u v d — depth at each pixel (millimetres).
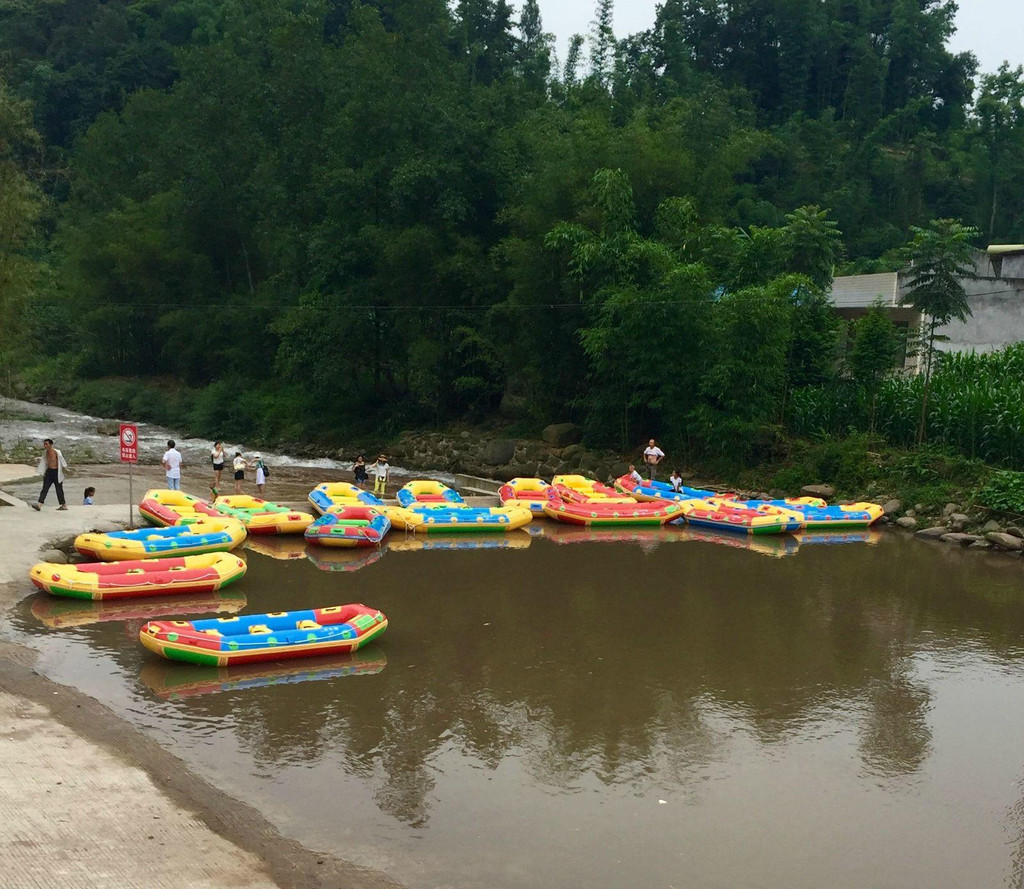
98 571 15352
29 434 40094
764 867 8391
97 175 61281
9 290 30844
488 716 11461
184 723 10742
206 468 31000
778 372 28547
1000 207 76375
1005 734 11648
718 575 19031
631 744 10875
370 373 40719
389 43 38719
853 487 26312
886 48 97250
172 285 52938
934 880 8320
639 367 29516
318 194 39688
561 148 33250
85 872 7062
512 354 34469
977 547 22250
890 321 29484
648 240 30797
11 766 8781
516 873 7996
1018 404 24984
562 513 23688
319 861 7863
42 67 83000
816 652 14461
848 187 73250
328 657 13297
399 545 20891
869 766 10617
